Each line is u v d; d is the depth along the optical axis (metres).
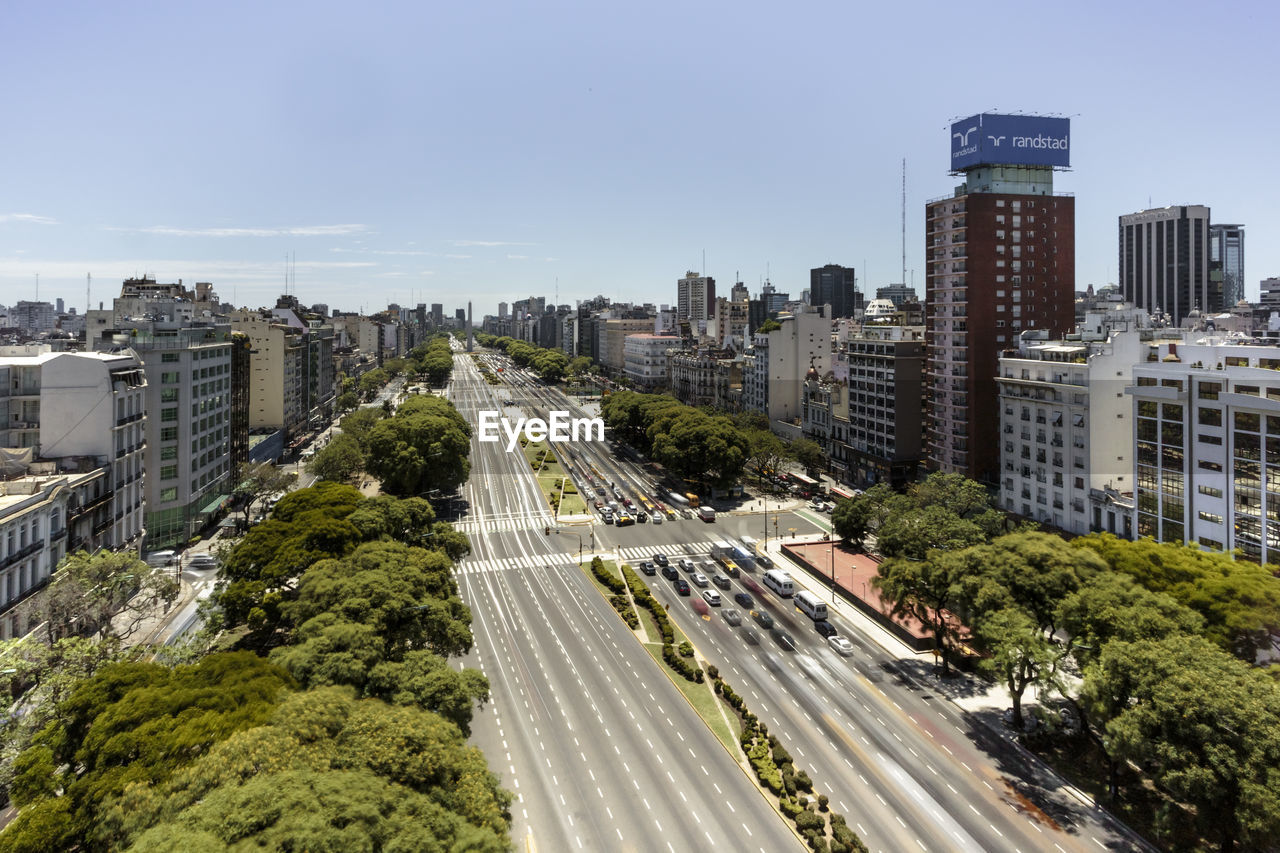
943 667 80.12
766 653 85.00
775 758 62.84
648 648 86.25
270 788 34.12
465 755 44.03
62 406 96.19
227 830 31.91
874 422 156.38
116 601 73.12
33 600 74.62
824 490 158.75
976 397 135.38
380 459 143.62
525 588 106.75
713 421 159.25
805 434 190.75
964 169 141.62
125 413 102.62
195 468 122.06
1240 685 48.62
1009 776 61.50
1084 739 66.00
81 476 90.25
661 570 113.88
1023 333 128.38
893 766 62.94
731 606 99.75
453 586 75.31
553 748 65.50
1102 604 61.50
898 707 72.75
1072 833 54.47
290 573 75.88
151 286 178.12
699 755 64.69
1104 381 104.62
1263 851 46.53
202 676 49.94
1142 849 52.66
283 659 53.91
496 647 86.50
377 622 59.19
